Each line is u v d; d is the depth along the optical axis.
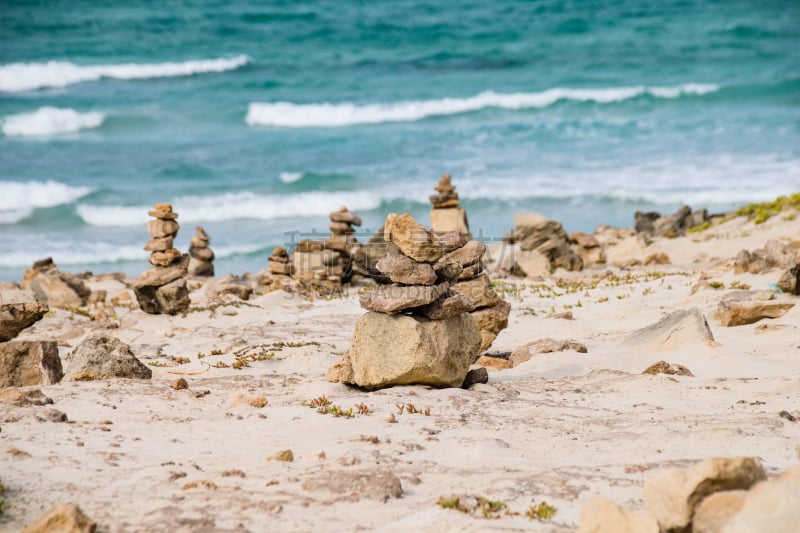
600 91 87.06
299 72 91.88
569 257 42.81
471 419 14.88
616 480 11.15
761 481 8.69
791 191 65.56
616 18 100.81
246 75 90.81
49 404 16.20
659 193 66.81
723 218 50.84
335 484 10.95
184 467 12.08
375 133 81.12
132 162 74.25
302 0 98.00
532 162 74.25
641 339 22.66
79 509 9.45
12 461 12.21
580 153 76.12
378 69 93.31
